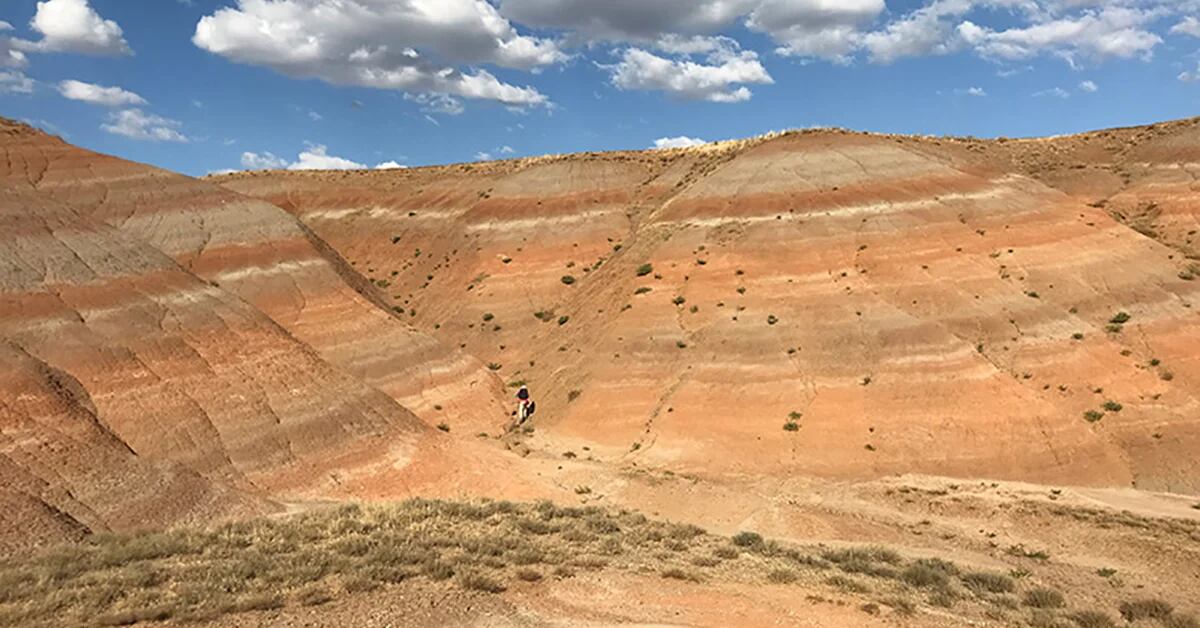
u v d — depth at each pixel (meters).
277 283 57.12
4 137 63.56
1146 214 64.38
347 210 89.31
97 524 25.28
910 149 63.72
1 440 26.75
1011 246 52.09
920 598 19.14
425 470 36.25
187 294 40.62
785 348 47.56
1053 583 24.36
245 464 32.69
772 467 40.72
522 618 14.67
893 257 52.09
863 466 40.16
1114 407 41.69
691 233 59.00
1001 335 46.50
